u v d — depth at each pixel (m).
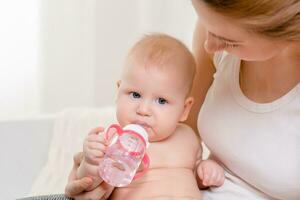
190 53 1.18
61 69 2.38
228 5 0.79
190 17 2.51
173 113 1.12
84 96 2.44
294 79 1.06
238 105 1.12
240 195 1.15
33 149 1.75
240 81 1.14
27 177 1.71
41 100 2.38
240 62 1.14
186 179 1.14
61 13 2.33
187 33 2.51
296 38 0.84
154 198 1.09
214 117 1.16
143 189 1.10
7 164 1.70
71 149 1.74
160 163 1.14
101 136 1.02
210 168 1.18
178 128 1.21
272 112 1.07
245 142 1.10
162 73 1.10
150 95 1.10
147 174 1.12
